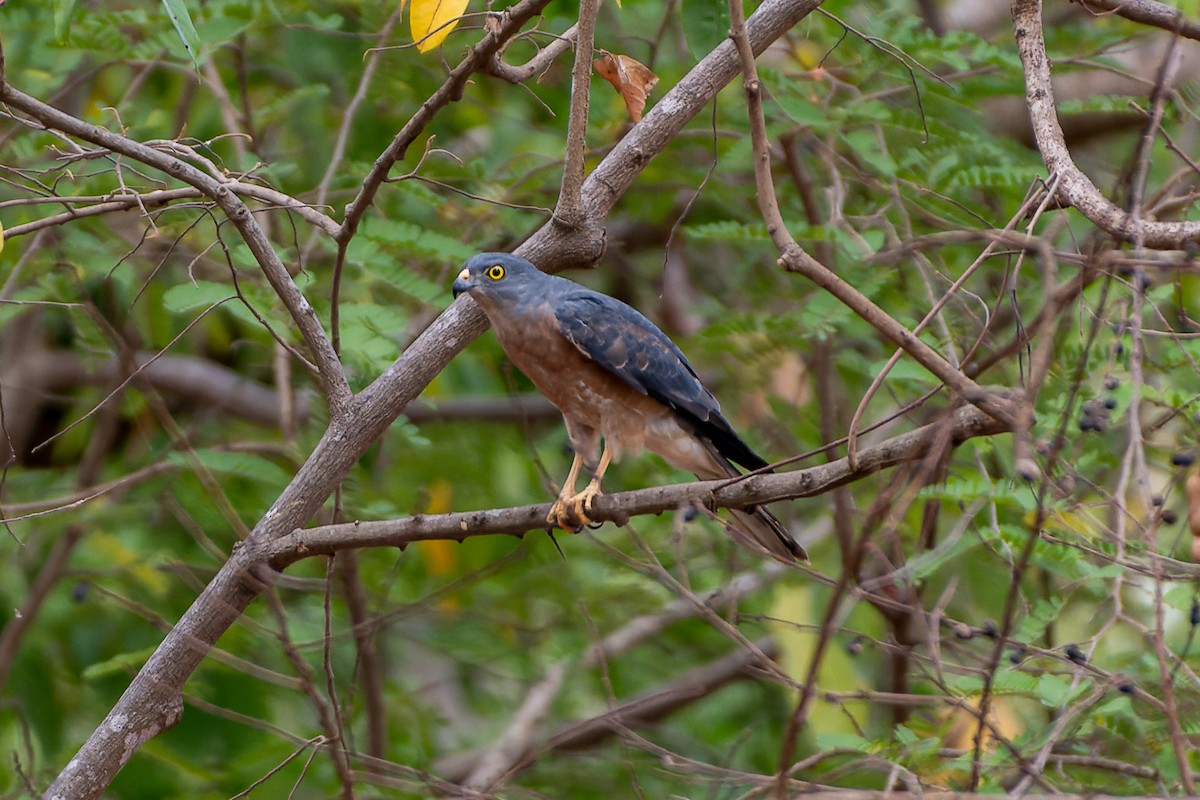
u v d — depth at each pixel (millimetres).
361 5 13578
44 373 16094
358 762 9852
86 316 11531
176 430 9711
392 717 13945
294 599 13961
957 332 11234
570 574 13945
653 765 10469
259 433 15711
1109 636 10469
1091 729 8695
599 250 9812
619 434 10312
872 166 12266
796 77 12188
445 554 14055
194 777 12336
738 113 12703
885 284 11742
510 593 13797
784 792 6473
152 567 13703
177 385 15898
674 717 14438
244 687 12945
